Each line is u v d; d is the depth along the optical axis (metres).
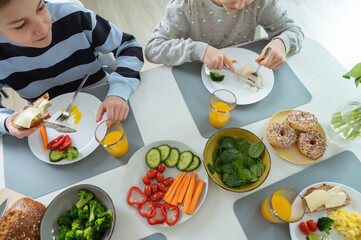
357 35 2.11
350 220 0.69
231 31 1.19
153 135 0.88
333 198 0.72
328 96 0.94
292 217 0.65
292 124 0.83
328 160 0.82
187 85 0.98
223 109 0.88
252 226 0.72
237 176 0.71
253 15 1.12
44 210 0.70
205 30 1.18
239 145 0.79
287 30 1.08
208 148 0.79
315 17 2.18
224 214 0.74
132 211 0.72
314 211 0.73
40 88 1.12
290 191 0.66
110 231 0.65
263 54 0.98
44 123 0.84
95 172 0.81
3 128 0.83
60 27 0.95
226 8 0.96
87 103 0.92
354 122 0.77
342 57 1.99
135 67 1.02
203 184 0.76
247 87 0.95
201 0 1.04
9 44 0.89
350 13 2.21
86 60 1.10
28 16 0.67
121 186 0.79
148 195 0.74
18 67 0.98
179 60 1.00
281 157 0.82
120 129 0.82
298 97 0.94
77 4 1.03
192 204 0.72
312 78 0.98
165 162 0.80
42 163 0.82
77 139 0.85
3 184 0.78
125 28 2.24
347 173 0.80
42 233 0.64
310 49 1.05
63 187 0.78
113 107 0.87
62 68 1.07
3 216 0.64
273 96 0.94
